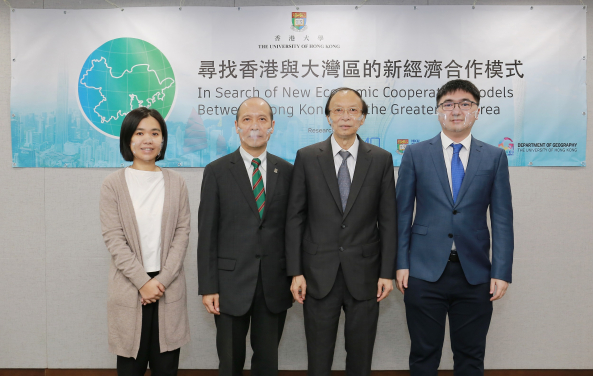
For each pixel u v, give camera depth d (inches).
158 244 70.7
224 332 71.3
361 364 69.9
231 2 100.0
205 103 100.0
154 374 71.2
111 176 71.8
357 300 69.2
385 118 99.7
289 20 99.4
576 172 100.3
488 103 99.2
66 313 101.0
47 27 99.7
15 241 101.0
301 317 100.3
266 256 71.2
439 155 72.8
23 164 100.3
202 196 72.9
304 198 72.2
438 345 72.2
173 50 99.6
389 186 72.0
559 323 100.5
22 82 99.9
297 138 100.1
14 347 101.3
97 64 99.6
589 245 100.3
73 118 100.0
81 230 100.9
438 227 70.5
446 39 99.0
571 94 99.2
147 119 71.9
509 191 72.6
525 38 98.9
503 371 101.1
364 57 99.4
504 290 69.6
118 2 100.0
